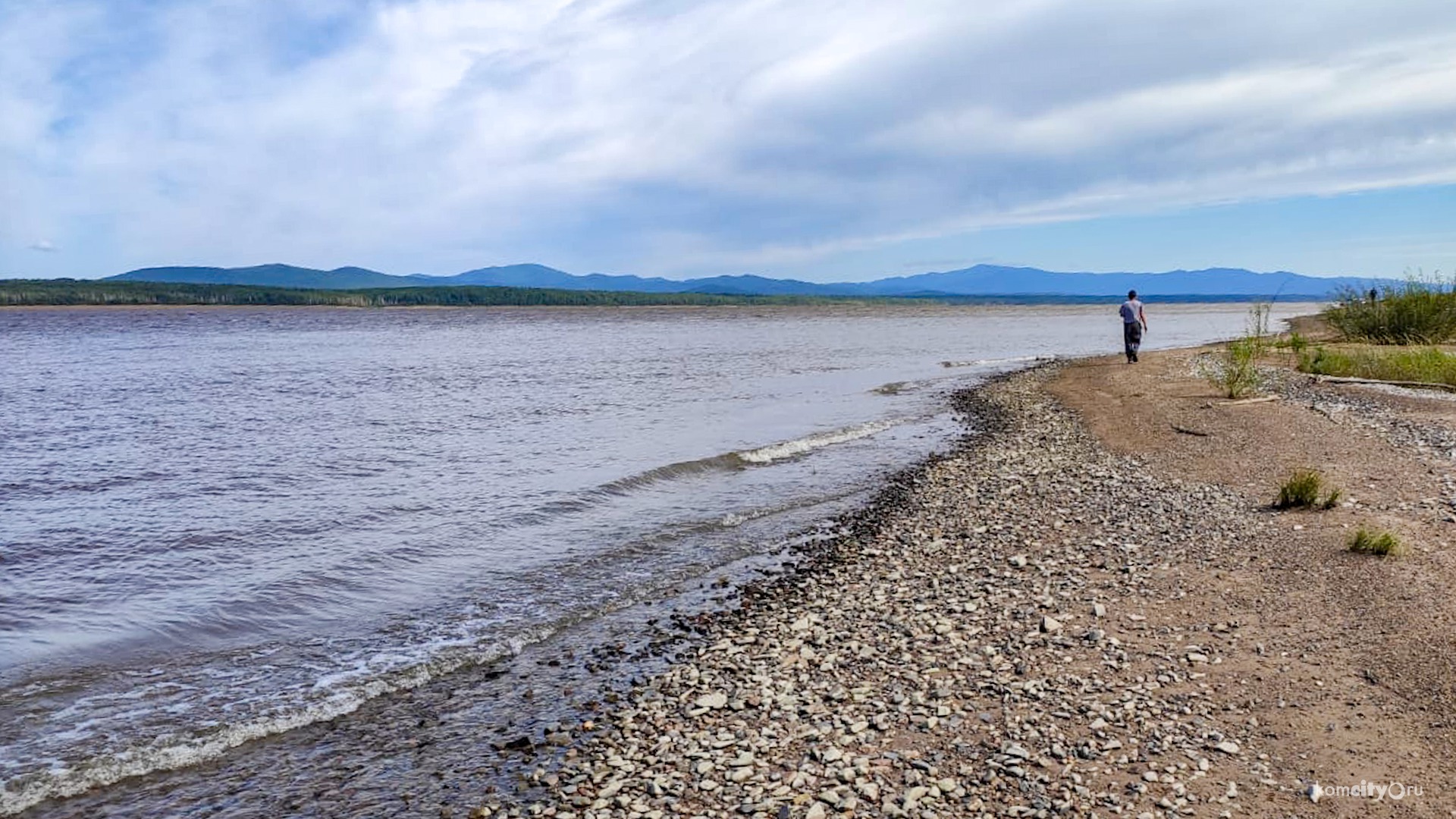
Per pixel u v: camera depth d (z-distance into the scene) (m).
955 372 46.44
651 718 7.83
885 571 12.09
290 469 20.34
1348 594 9.13
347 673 9.27
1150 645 8.48
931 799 6.02
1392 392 23.25
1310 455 16.47
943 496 16.70
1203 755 6.35
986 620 9.68
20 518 15.84
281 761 7.39
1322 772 5.97
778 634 9.89
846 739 7.07
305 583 12.24
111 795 6.87
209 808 6.64
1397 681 7.11
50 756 7.48
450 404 33.34
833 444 23.75
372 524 15.43
